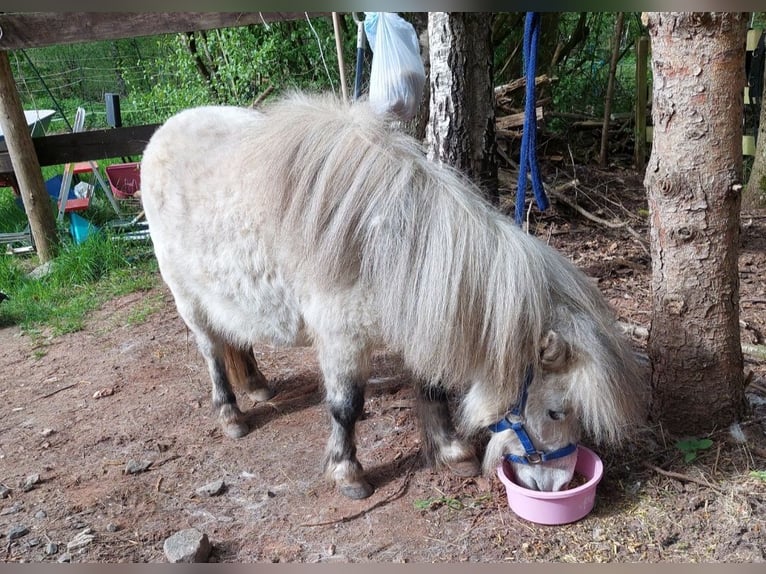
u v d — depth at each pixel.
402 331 2.21
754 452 2.48
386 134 2.31
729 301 2.47
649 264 4.62
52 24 5.04
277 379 3.62
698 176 2.33
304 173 2.23
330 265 2.19
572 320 2.14
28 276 5.42
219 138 2.74
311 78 6.97
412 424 3.07
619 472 2.54
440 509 2.50
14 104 5.30
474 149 3.78
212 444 3.07
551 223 5.44
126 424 3.29
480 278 2.15
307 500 2.62
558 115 7.57
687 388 2.58
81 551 2.39
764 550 2.09
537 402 2.23
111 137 5.75
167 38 8.61
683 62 2.23
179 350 4.08
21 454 3.08
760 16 7.88
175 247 2.74
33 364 4.08
